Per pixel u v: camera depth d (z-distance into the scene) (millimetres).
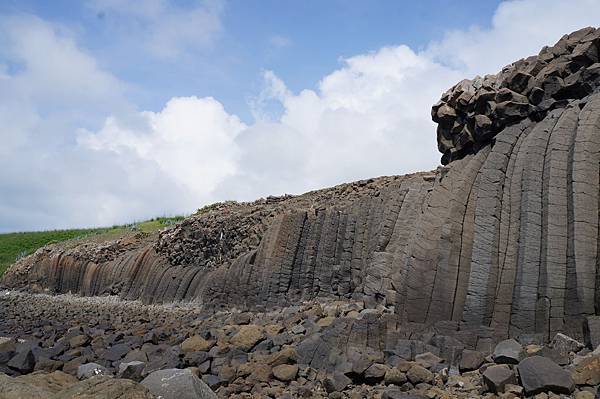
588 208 11578
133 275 40344
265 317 19719
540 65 15164
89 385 7742
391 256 16953
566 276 11188
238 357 13273
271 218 28969
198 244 35406
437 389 9617
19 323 27672
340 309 16844
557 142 12969
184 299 32812
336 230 22391
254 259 25656
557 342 10172
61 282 50562
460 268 13266
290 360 12250
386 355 11734
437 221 14227
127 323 25594
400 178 26000
